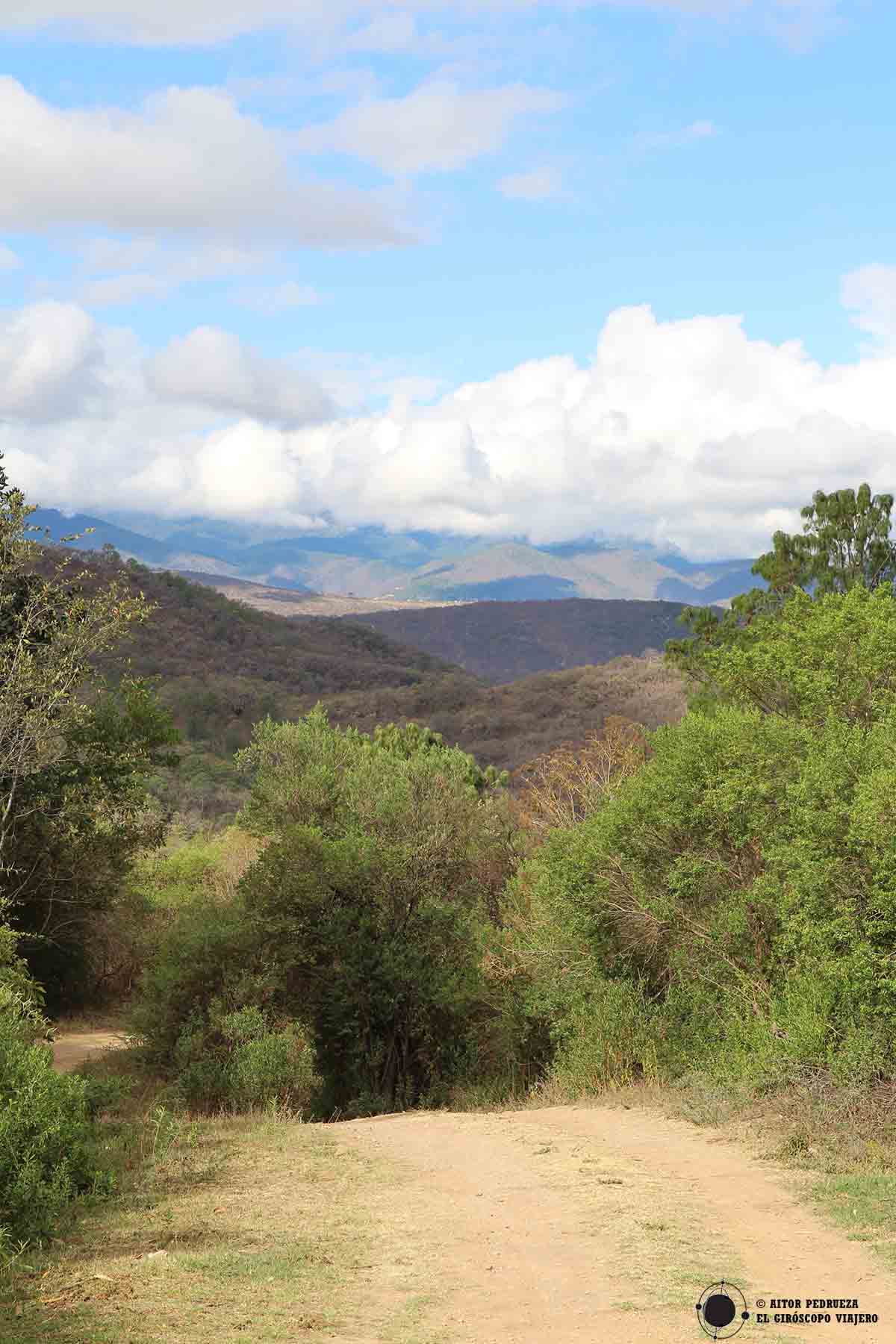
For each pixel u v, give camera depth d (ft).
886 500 71.41
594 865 50.98
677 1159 33.14
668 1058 47.96
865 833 34.30
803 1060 36.94
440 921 73.82
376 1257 23.54
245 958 65.62
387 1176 32.89
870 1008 34.83
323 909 72.38
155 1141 37.83
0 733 65.26
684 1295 20.26
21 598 70.28
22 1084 30.73
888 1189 27.61
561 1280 21.49
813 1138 33.27
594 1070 50.49
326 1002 70.08
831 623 49.52
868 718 47.98
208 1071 56.49
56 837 80.69
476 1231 25.58
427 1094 70.54
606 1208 27.07
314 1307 20.02
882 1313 19.43
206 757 252.83
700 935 48.37
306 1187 31.35
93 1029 95.71
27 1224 26.07
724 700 67.05
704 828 47.11
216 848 124.36
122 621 69.21
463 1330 18.71
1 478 68.18
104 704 81.71
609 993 52.24
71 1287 21.39
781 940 43.57
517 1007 65.67
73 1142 30.42
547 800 71.56
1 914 74.49
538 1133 39.68
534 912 65.16
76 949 100.12
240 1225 26.58
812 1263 22.45
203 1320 19.12
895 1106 33.47
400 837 78.13
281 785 84.64
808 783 37.37
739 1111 38.17
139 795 85.40
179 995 63.98
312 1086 57.77
